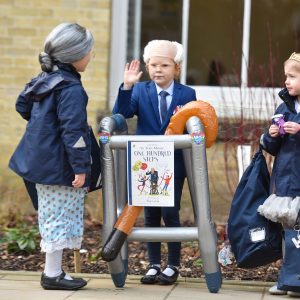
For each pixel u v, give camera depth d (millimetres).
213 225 14344
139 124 15305
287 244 14016
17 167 14391
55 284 14609
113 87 22109
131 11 22469
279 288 14062
